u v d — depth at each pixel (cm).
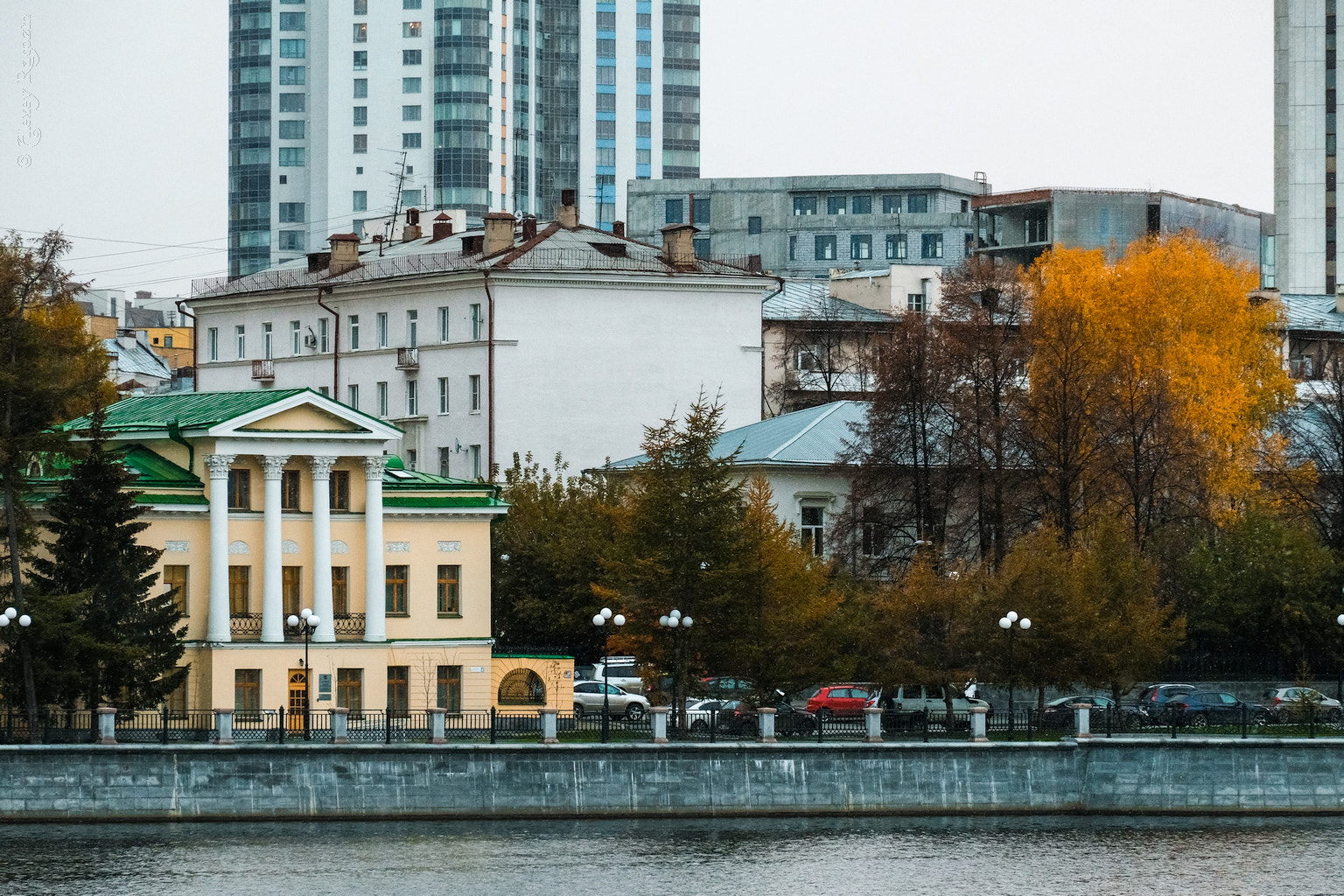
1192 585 12319
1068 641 10600
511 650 12050
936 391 12706
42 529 10444
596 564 12288
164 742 9362
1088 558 11169
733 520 10625
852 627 10925
